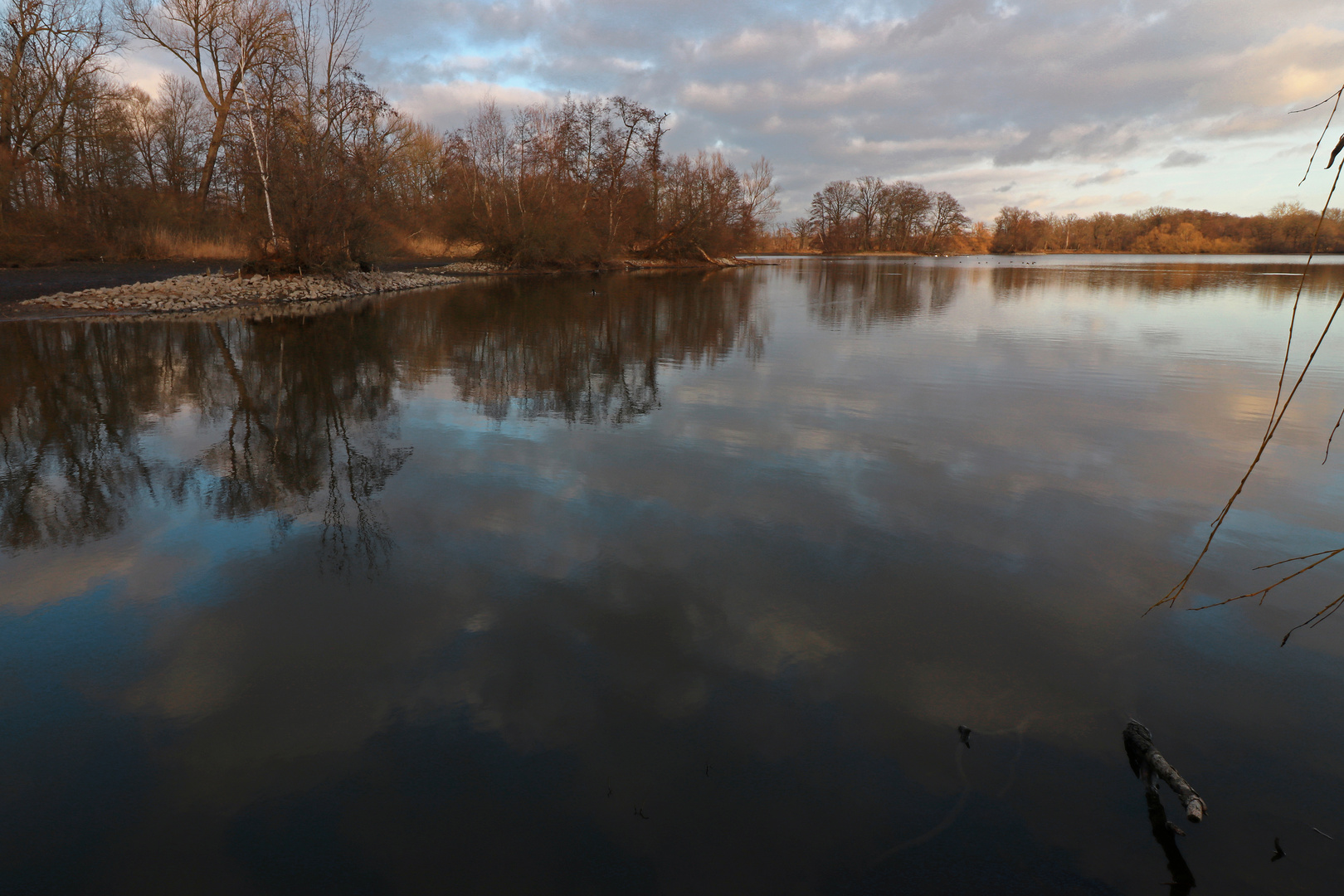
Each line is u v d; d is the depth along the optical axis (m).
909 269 56.78
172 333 13.40
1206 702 2.79
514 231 40.47
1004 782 2.36
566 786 2.33
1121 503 4.84
